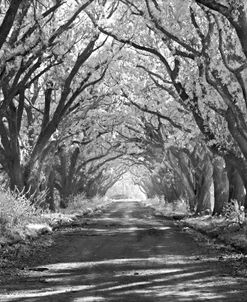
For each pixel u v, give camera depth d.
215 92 19.86
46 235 19.44
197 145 32.19
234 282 9.49
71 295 8.25
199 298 8.02
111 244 16.89
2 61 16.08
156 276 10.23
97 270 11.05
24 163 27.12
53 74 25.12
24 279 9.84
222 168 27.36
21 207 19.88
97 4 21.48
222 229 19.72
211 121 21.08
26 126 33.03
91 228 24.86
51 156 29.16
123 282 9.53
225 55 16.72
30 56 19.23
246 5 13.05
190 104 20.86
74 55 25.16
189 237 19.77
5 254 13.06
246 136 17.09
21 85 18.59
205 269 11.12
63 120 28.41
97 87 29.70
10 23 13.05
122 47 25.61
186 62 21.92
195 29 19.31
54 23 20.61
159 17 18.78
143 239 18.88
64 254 14.03
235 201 22.58
